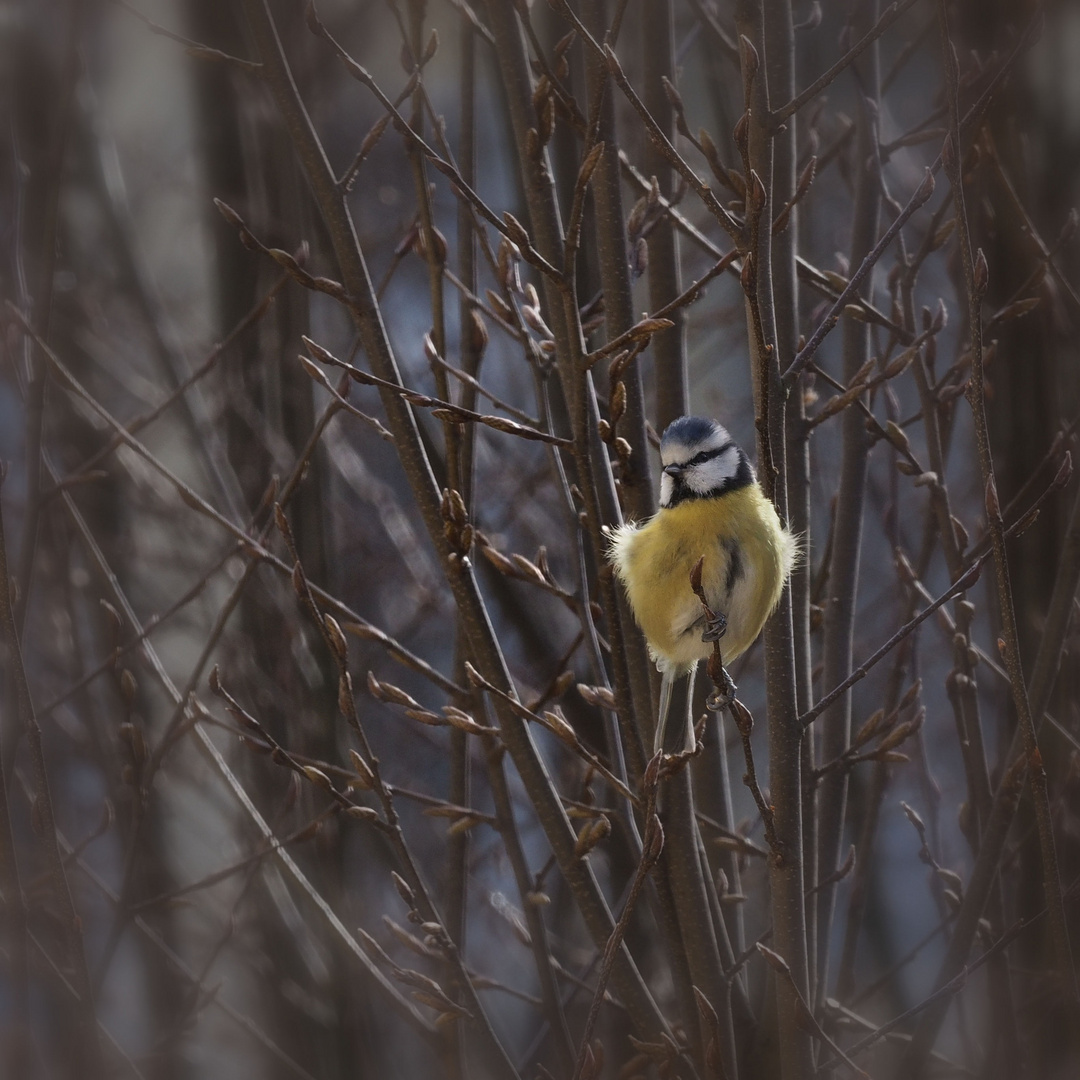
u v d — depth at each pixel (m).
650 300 7.72
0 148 10.52
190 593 7.61
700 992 6.16
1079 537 6.74
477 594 6.49
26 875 8.98
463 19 7.09
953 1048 10.80
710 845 7.69
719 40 7.52
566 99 6.47
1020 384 8.30
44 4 10.55
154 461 7.10
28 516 7.47
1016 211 7.84
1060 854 7.71
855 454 7.63
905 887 13.30
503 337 12.20
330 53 11.54
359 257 6.60
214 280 10.55
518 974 12.75
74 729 10.57
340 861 9.16
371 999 9.25
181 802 10.83
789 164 7.00
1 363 9.01
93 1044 6.46
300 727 9.31
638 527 7.28
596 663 6.60
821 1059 7.08
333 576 9.95
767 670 6.38
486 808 12.45
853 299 7.00
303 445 9.56
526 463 11.95
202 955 10.57
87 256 11.15
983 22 8.41
